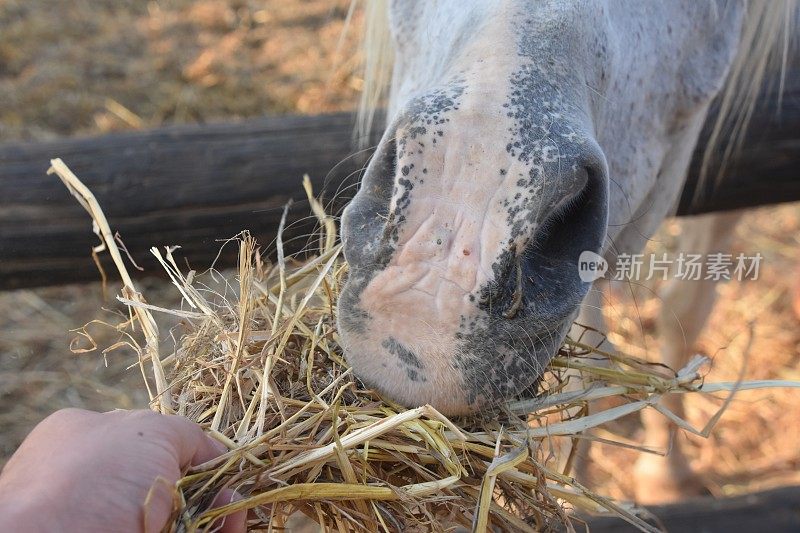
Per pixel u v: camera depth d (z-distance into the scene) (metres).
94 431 0.48
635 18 0.67
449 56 0.58
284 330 0.58
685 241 1.32
